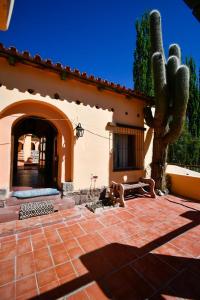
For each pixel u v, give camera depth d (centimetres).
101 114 591
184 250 313
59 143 536
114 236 358
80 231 376
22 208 425
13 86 435
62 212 464
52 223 406
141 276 249
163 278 246
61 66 462
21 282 234
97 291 222
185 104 571
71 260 280
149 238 352
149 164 737
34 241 334
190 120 1627
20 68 445
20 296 213
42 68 457
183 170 898
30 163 1403
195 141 1438
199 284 236
